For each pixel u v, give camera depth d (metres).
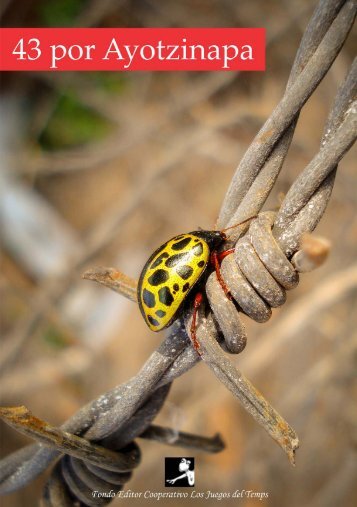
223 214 0.07
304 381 0.14
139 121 0.22
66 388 0.19
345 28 0.06
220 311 0.06
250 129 0.18
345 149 0.06
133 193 0.17
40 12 0.23
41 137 0.25
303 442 0.15
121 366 0.19
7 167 0.24
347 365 0.13
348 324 0.14
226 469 0.16
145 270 0.07
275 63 0.20
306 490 0.14
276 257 0.06
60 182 0.26
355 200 0.15
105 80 0.23
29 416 0.07
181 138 0.20
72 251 0.23
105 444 0.07
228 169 0.23
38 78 0.25
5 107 0.25
